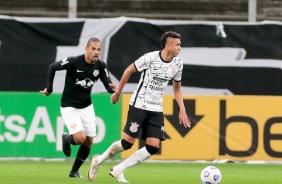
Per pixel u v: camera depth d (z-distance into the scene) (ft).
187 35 167.02
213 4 182.19
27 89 165.99
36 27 165.99
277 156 155.33
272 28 167.43
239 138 155.53
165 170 138.31
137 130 94.32
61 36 166.20
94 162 99.55
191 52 166.91
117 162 157.58
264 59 167.22
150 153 95.25
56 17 181.98
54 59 165.99
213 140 155.53
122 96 154.61
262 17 182.50
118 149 96.48
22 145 154.20
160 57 92.63
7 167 139.64
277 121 155.53
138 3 182.29
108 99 154.61
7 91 165.27
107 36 166.20
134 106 94.17
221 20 182.80
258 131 155.43
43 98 154.40
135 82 164.96
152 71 92.79
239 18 182.60
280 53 167.22
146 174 127.54
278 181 116.47
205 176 91.61
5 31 165.68
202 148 155.22
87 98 106.01
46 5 182.80
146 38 166.40
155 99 93.97
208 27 167.22
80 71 103.50
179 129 154.92
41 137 154.51
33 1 182.70
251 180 117.60
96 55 101.14
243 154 155.53
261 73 167.12
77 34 166.09
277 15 183.01
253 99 155.43
